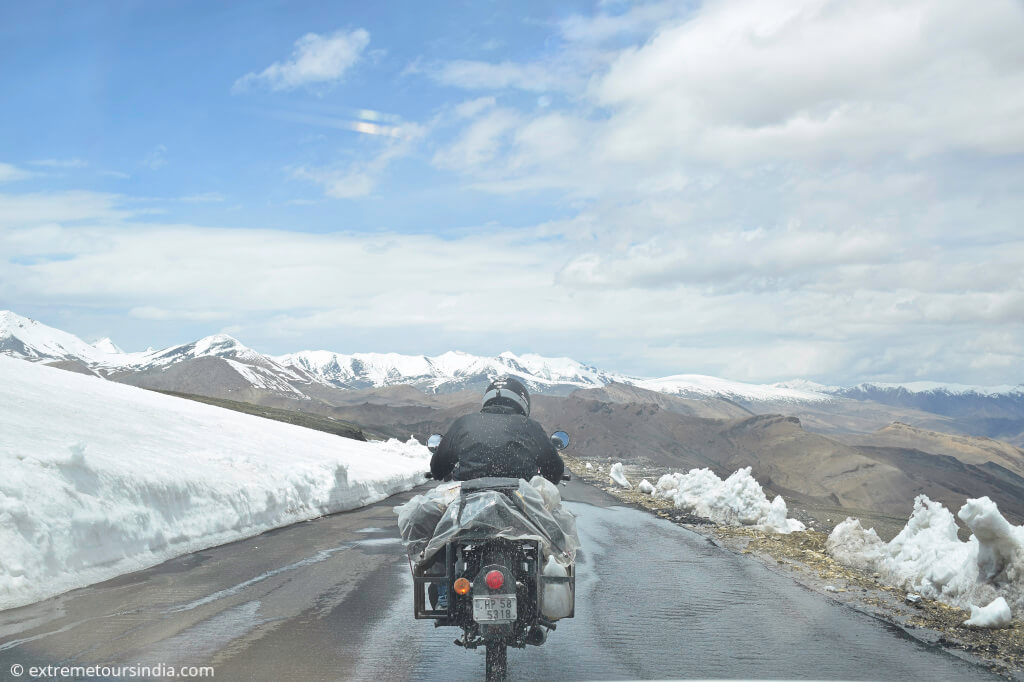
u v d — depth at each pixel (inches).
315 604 269.4
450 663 198.2
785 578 342.3
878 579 339.9
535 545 183.9
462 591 167.8
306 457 919.0
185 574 328.2
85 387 1055.6
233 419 1304.1
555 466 212.7
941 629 248.5
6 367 1008.9
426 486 1013.8
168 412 1020.5
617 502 742.5
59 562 293.6
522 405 220.5
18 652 200.2
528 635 181.6
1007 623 248.1
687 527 542.3
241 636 221.8
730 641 227.1
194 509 438.3
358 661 198.1
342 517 598.9
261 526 502.3
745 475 581.3
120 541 342.6
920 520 349.4
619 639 228.1
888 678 191.2
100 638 215.9
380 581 316.5
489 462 198.7
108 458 408.2
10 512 283.6
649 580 334.3
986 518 267.0
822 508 705.6
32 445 464.4
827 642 227.8
